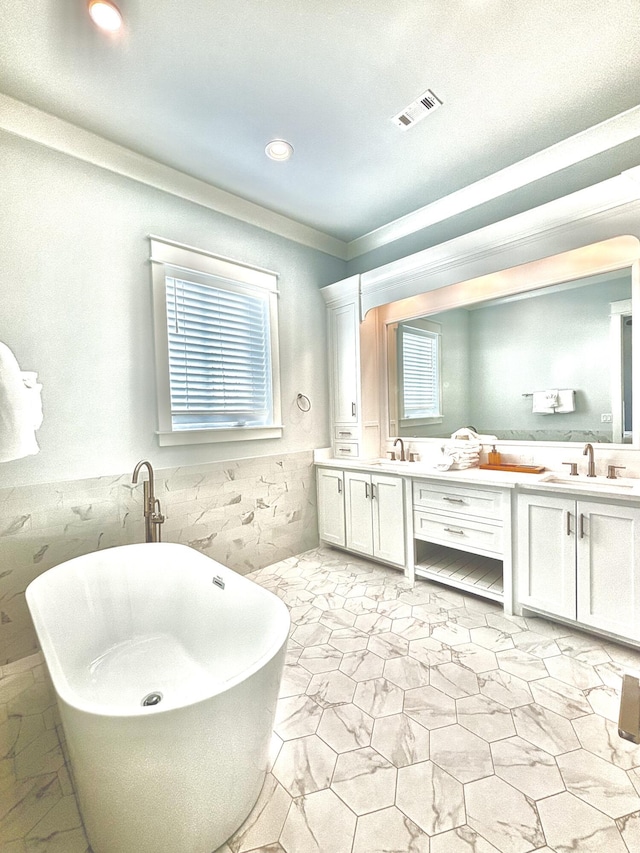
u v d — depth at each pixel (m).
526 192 2.46
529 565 2.16
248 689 1.06
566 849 1.03
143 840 0.99
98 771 0.94
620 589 1.84
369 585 2.70
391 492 2.84
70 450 2.12
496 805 1.15
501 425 2.74
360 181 2.60
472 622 2.18
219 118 2.01
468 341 2.89
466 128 2.12
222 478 2.78
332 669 1.79
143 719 0.89
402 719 1.49
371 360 3.42
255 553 2.97
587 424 2.35
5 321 1.92
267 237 3.05
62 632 1.77
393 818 1.12
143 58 1.65
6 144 1.91
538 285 2.51
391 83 1.81
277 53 1.64
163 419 2.46
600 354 2.28
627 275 2.17
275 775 1.26
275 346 3.10
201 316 2.67
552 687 1.64
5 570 1.92
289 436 3.23
